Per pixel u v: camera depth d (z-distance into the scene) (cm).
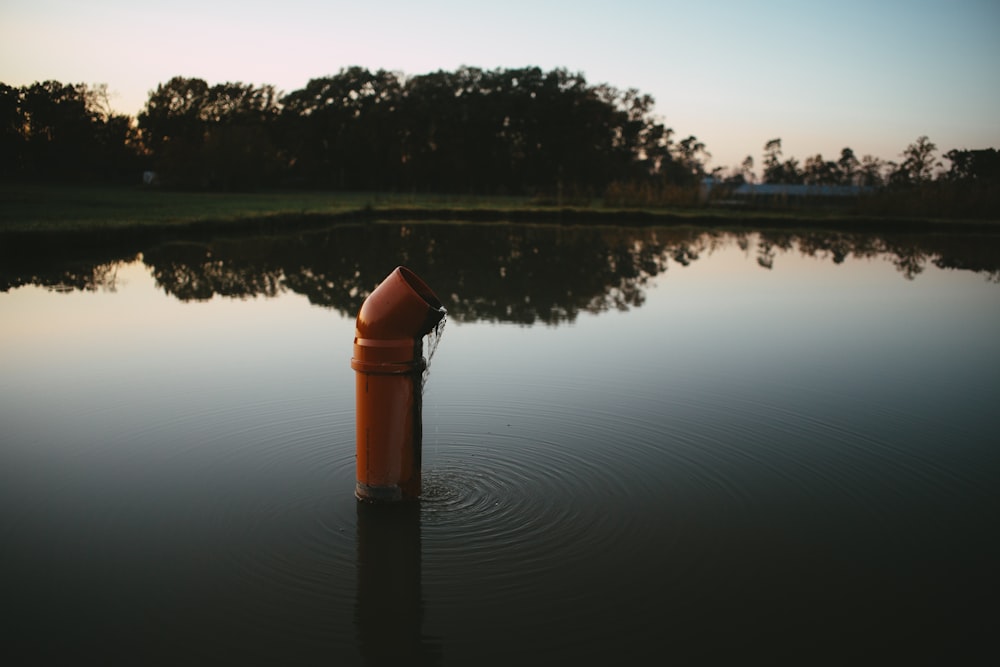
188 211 3334
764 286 1609
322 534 446
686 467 555
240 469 541
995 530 468
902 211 4269
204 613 371
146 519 465
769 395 755
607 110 7850
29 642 347
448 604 380
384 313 457
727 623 368
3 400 711
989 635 363
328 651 343
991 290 1589
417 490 491
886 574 415
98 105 7588
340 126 7962
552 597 387
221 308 1236
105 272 1689
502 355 905
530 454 571
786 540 450
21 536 443
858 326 1155
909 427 661
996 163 5916
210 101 8406
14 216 2605
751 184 9625
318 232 2986
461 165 7700
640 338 1026
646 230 3481
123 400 708
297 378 789
